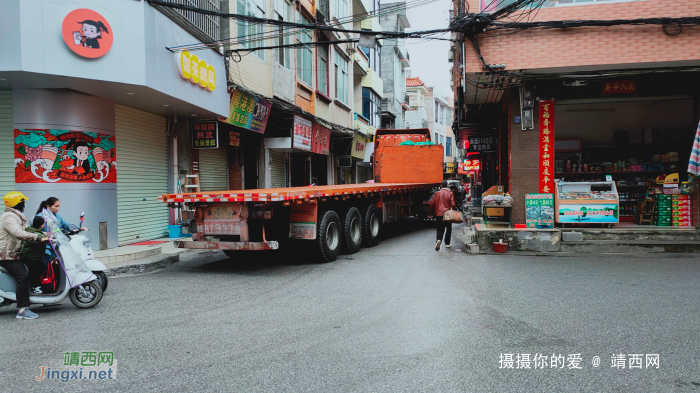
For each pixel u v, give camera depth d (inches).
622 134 473.1
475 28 354.6
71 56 301.7
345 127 869.2
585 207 377.4
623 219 454.6
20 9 285.1
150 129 433.1
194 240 318.3
